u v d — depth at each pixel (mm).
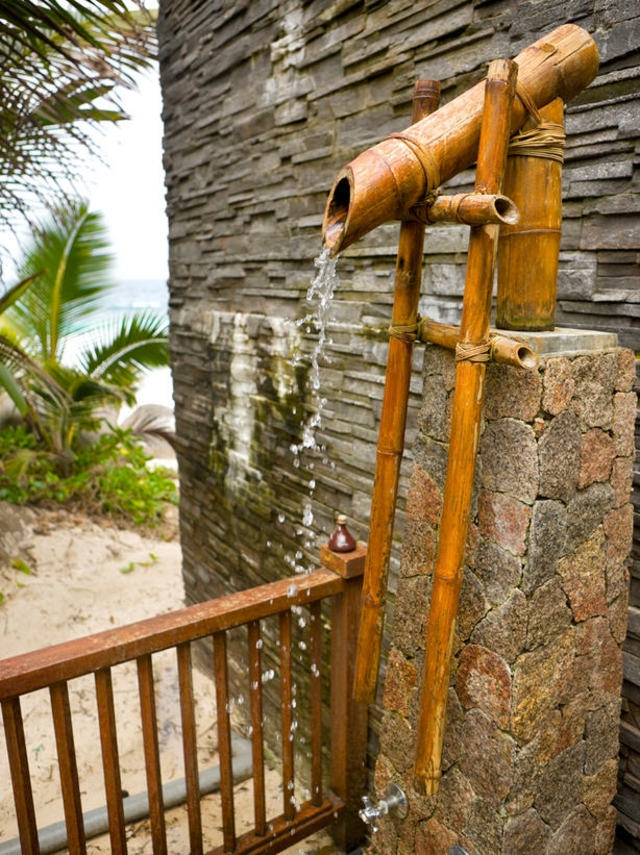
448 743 1418
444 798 1451
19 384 5746
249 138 2641
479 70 1601
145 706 1746
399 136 1080
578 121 1406
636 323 1376
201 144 3057
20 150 3572
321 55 2123
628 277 1372
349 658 2105
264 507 2863
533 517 1193
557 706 1335
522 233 1220
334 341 2266
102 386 5965
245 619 1836
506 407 1217
